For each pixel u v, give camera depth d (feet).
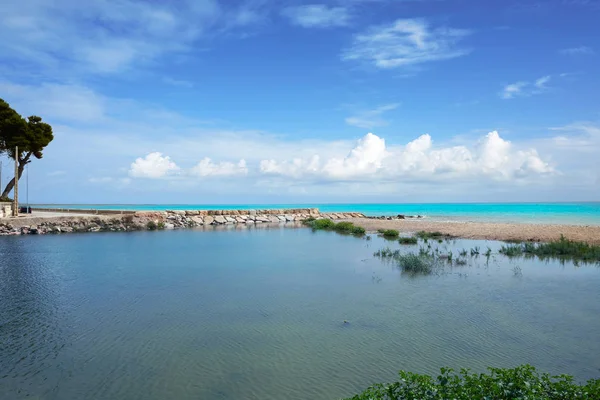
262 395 22.95
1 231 108.58
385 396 20.94
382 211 306.35
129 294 45.06
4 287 48.32
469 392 18.76
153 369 26.30
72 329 33.76
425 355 28.04
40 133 152.76
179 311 38.70
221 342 30.76
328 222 146.00
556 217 195.83
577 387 18.84
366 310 38.68
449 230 121.80
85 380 24.84
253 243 93.97
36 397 22.81
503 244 88.99
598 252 69.26
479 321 35.09
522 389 18.66
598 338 30.99
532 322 34.81
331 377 24.97
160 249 82.69
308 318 36.37
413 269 59.06
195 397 22.76
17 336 32.14
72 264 64.18
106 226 125.90
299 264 64.64
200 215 165.37
